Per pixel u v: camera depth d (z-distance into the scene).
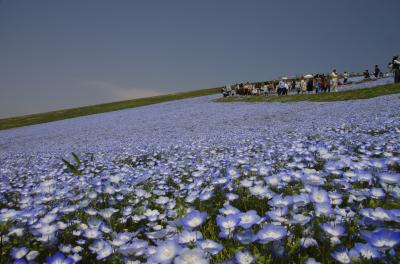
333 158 4.61
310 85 40.66
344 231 1.99
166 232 2.36
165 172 5.71
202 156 7.86
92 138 21.17
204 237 2.38
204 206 3.17
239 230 2.31
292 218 2.21
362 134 8.76
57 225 2.75
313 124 13.55
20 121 66.25
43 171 8.37
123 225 3.14
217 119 23.84
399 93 22.80
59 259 2.03
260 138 10.50
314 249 2.01
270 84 47.53
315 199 2.31
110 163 8.62
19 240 2.63
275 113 23.23
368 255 1.73
